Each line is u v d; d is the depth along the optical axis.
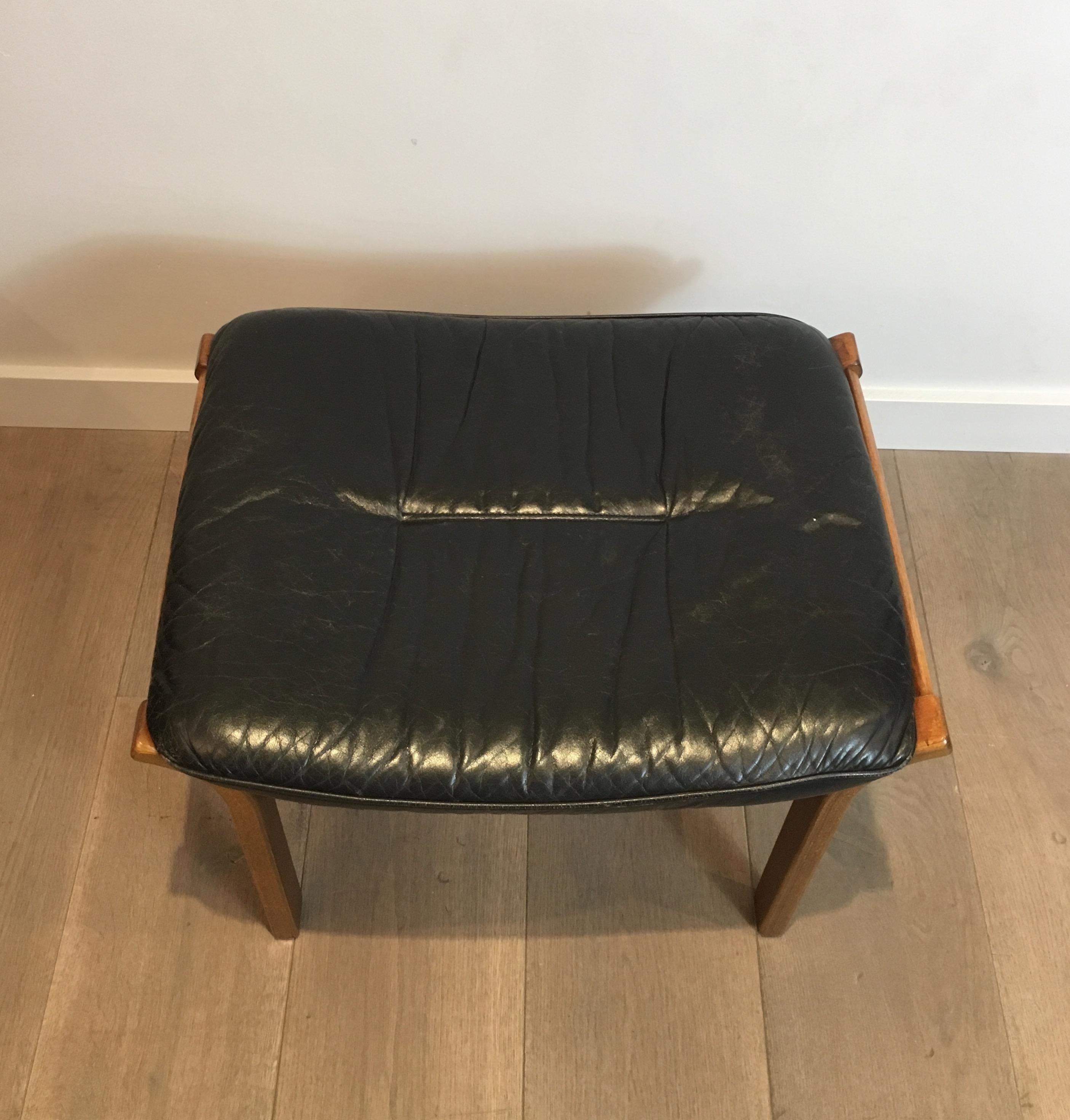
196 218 1.09
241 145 1.00
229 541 0.80
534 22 0.88
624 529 0.85
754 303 1.22
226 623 0.76
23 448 1.38
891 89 0.95
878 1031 1.03
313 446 0.86
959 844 1.14
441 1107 0.99
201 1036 1.01
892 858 1.13
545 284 1.18
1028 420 1.37
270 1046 1.01
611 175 1.04
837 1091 1.00
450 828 1.13
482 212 1.08
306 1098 0.99
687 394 0.91
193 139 1.00
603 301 1.21
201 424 0.88
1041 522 1.38
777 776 0.74
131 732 1.18
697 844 1.13
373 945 1.07
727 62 0.92
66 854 1.10
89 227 1.10
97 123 0.98
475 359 0.93
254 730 0.72
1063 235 1.12
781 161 1.02
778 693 0.74
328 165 1.02
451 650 0.77
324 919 1.08
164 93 0.95
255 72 0.93
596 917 1.09
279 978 1.04
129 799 1.14
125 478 1.37
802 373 0.92
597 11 0.87
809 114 0.97
